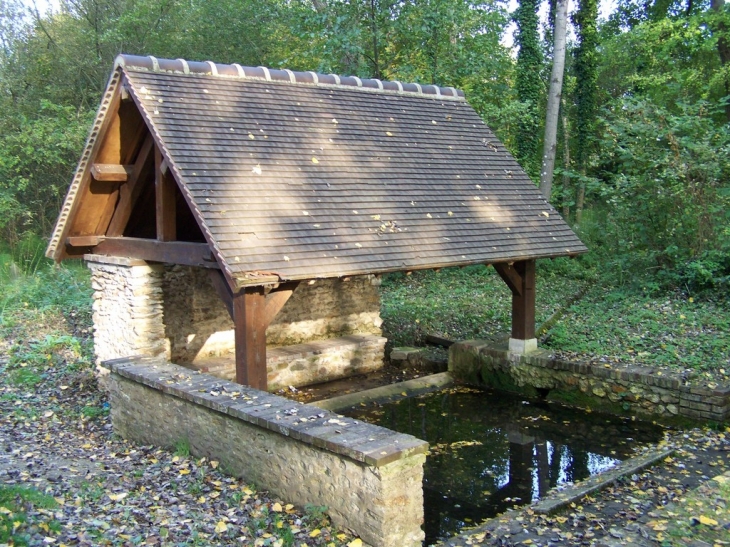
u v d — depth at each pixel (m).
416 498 5.43
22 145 19.53
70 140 19.12
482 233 10.06
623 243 15.18
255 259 7.53
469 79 21.17
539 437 9.45
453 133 11.95
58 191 20.73
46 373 11.25
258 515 5.83
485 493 7.65
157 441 7.84
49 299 15.67
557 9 18.33
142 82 8.98
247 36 23.03
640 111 15.24
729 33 17.64
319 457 5.70
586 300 14.28
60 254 10.59
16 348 12.35
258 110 9.80
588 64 24.17
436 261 9.01
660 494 6.61
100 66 21.92
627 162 15.43
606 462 8.48
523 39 21.70
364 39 19.70
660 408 9.48
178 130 8.62
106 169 9.52
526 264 11.16
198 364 11.26
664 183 14.75
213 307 11.89
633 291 14.30
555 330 12.08
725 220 14.01
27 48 21.86
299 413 6.29
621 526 5.83
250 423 6.36
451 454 8.91
